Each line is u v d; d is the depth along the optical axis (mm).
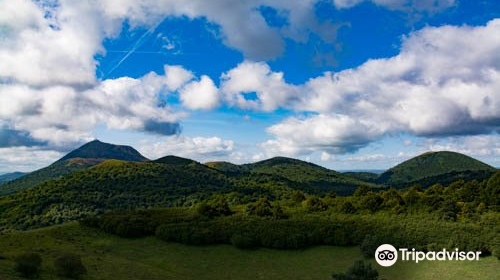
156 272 61469
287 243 75938
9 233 80938
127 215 90500
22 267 45938
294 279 63344
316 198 98000
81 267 50750
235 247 77750
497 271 61312
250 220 86062
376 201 92188
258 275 65438
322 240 77812
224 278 63750
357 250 74625
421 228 74375
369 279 52594
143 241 81312
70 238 79125
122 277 54125
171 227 82125
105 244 78500
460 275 61312
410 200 89938
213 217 90938
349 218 84875
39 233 80375
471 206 84125
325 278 63656
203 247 78188
